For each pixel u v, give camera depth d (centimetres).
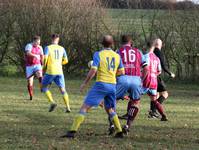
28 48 3572
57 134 2238
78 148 1936
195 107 3531
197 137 2278
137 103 2302
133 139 2167
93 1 5628
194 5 5375
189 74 5312
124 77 2261
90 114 2944
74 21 5634
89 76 2095
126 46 2300
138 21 5478
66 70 5681
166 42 5341
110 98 2145
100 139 2142
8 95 3912
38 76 3559
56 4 5638
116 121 2178
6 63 5831
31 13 5688
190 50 5303
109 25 5562
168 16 5394
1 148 1903
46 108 3212
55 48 3045
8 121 2617
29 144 1983
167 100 3928
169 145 2053
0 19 5756
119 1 5631
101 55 2119
